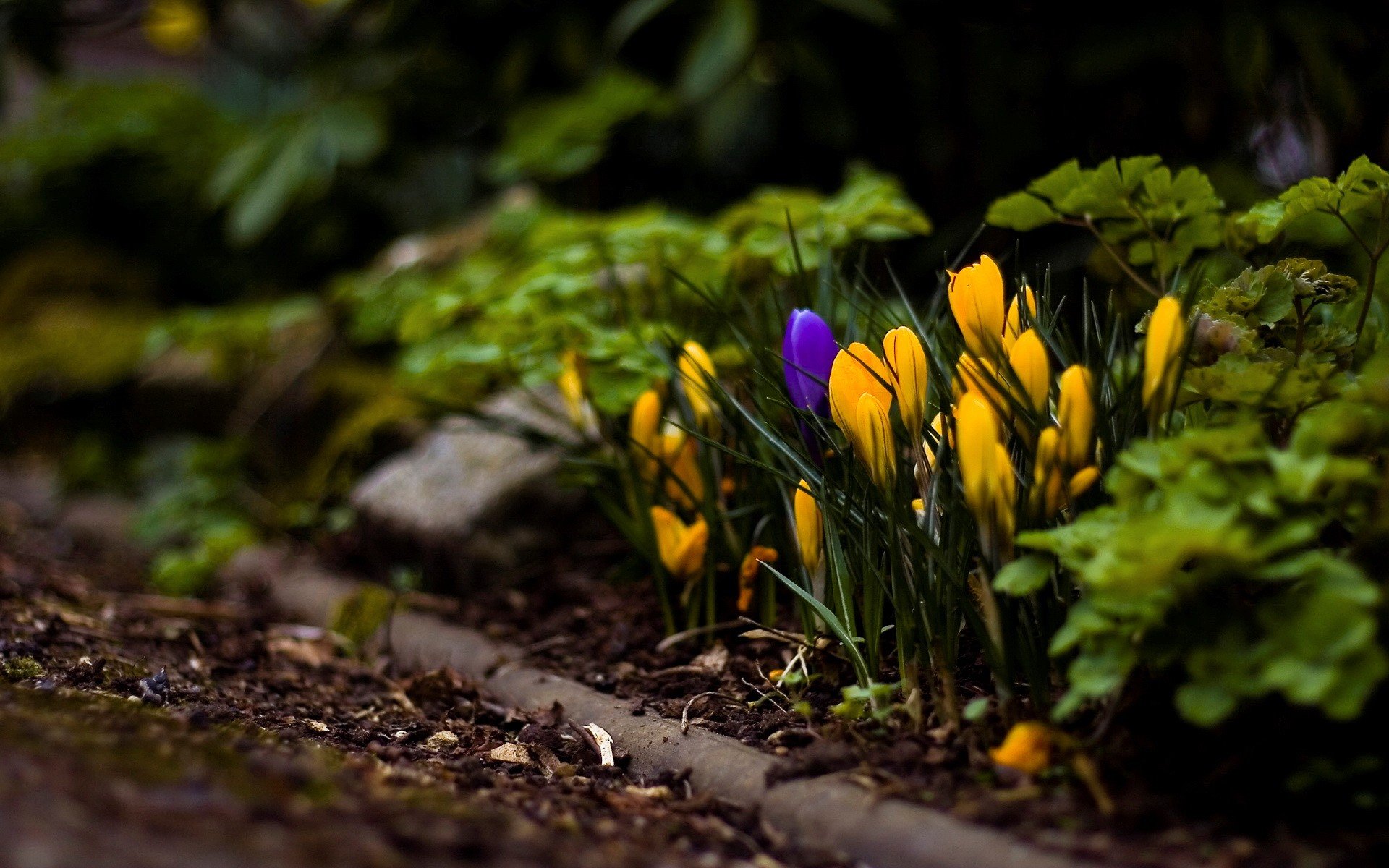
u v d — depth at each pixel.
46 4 2.71
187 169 3.54
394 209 3.38
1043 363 1.44
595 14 2.42
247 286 3.53
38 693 1.48
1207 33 2.09
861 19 2.24
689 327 1.73
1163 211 1.55
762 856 1.41
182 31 3.23
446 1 2.51
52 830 1.32
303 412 2.58
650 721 1.53
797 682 1.53
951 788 1.42
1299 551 1.41
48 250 3.73
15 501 2.94
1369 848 1.37
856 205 1.72
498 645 1.68
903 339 1.46
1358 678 1.36
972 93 2.28
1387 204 1.49
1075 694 1.39
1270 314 1.49
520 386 1.76
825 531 1.51
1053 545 1.40
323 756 1.45
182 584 1.93
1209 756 1.42
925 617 1.47
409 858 1.35
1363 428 1.39
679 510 1.66
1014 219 1.58
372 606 1.72
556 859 1.37
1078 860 1.37
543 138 2.30
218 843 1.33
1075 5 2.15
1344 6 2.00
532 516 1.80
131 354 3.14
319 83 2.67
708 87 2.01
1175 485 1.39
